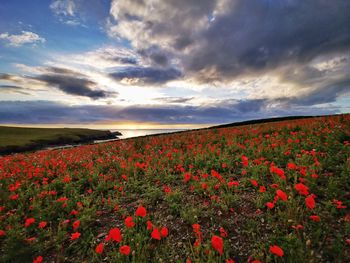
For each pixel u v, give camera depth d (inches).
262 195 181.3
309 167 201.8
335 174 196.7
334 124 387.9
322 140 314.0
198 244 119.3
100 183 265.4
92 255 139.3
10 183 303.1
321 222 132.1
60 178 309.0
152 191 227.1
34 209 208.5
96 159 418.6
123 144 550.9
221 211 171.5
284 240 120.2
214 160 307.9
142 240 137.9
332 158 226.2
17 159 493.4
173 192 209.3
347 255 107.6
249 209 168.7
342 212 139.7
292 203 149.8
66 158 420.8
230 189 204.2
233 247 130.0
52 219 195.5
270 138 381.7
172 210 181.8
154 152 418.0
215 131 671.1
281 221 144.0
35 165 387.9
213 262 108.7
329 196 159.5
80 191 267.1
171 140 539.2
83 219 176.4
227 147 384.5
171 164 322.0
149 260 127.7
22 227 181.9
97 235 161.3
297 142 300.4
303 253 109.0
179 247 137.0
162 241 145.4
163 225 164.1
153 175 280.7
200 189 209.0
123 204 211.5
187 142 491.5
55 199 240.8
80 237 159.9
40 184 309.1
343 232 124.6
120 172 305.9
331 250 111.7
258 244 125.6
